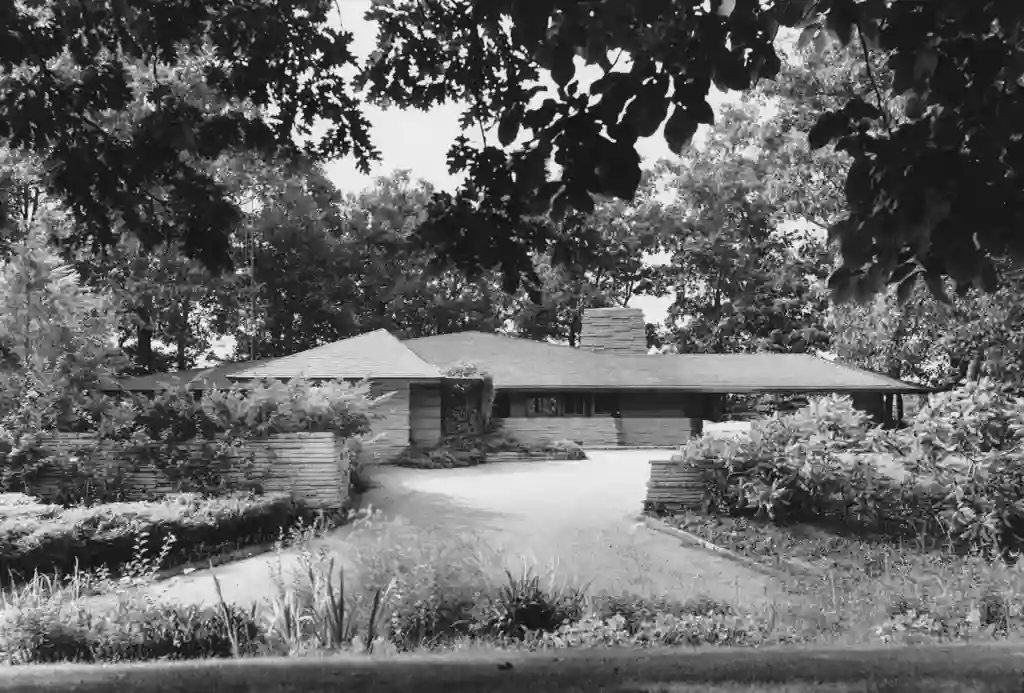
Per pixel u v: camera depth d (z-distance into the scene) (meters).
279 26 4.89
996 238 3.69
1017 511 14.05
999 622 8.26
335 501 17.92
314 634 7.47
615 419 37.50
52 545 11.24
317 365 32.22
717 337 52.88
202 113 5.12
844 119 4.10
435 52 4.91
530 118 4.21
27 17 4.74
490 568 10.73
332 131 5.03
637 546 14.60
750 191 47.38
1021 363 26.56
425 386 33.56
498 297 54.91
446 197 4.80
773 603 9.13
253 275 45.69
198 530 13.47
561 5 3.82
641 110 3.95
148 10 4.84
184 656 7.16
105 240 5.23
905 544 14.66
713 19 3.80
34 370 17.94
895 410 40.78
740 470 17.36
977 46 3.69
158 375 34.81
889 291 27.75
